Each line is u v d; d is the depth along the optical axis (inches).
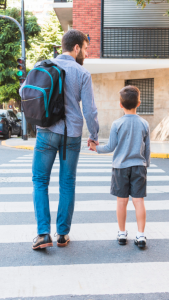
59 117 107.4
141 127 117.0
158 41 555.5
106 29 558.3
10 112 727.7
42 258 108.9
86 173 281.7
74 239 127.6
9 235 131.0
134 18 555.8
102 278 95.3
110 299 83.8
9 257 109.4
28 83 105.8
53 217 155.9
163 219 154.6
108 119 624.1
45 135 110.4
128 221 150.4
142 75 591.8
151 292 87.7
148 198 197.3
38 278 94.7
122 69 587.8
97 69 585.0
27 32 810.8
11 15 802.2
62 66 109.6
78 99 111.8
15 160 356.8
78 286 90.4
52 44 1154.0
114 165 119.3
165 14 502.9
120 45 560.7
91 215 160.1
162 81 578.6
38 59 1170.0
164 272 99.8
